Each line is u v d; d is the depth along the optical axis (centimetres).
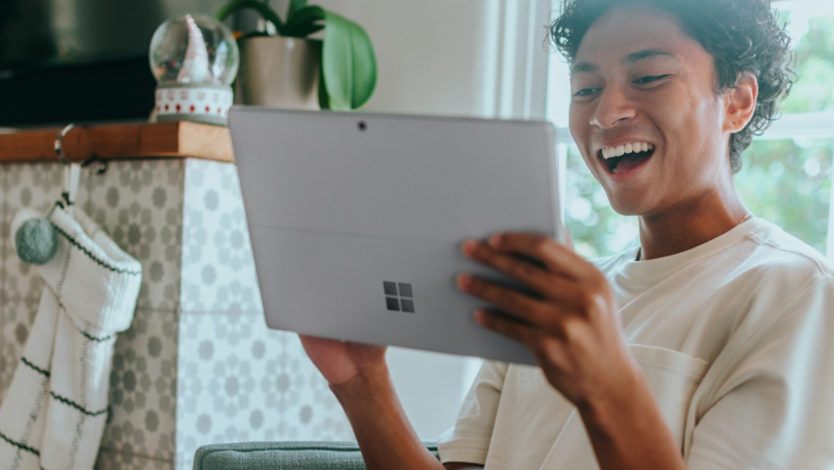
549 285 44
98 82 190
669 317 74
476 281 48
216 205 140
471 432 90
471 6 171
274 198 56
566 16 88
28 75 204
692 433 68
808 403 62
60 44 196
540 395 81
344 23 162
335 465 98
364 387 73
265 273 60
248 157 56
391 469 73
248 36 165
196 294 137
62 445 134
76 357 135
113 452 144
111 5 187
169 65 145
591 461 72
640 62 76
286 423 154
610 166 80
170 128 132
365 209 53
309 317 61
